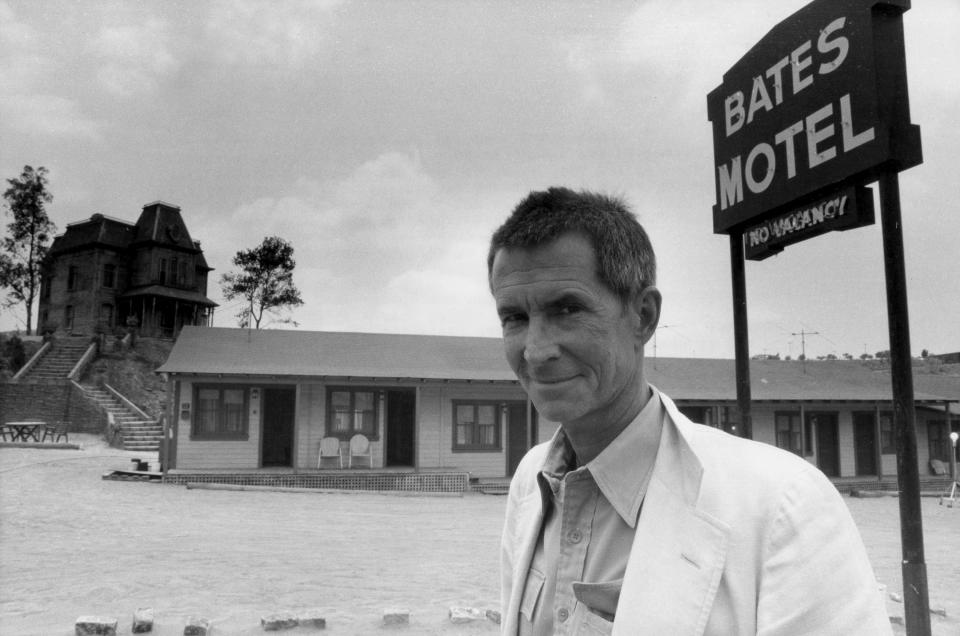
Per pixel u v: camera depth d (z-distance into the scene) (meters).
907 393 3.50
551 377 1.24
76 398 33.69
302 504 16.70
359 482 21.17
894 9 3.62
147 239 49.62
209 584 7.87
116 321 49.47
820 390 26.92
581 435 1.34
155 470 21.58
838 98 3.81
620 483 1.25
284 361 22.70
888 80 3.58
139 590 7.52
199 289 57.00
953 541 13.41
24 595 7.25
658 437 1.28
